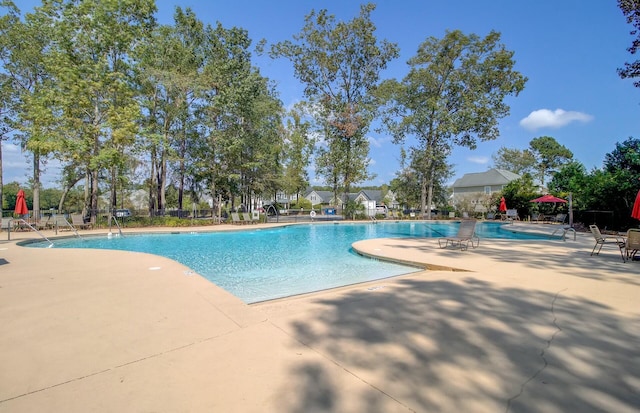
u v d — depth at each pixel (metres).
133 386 2.27
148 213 24.39
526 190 27.67
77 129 16.55
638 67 11.75
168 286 5.02
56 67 16.11
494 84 26.27
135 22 19.03
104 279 5.48
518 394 2.15
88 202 23.14
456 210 32.78
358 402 2.07
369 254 9.12
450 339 3.06
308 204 50.06
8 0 18.95
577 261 7.48
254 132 25.77
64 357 2.70
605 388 2.23
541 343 2.96
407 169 33.19
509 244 11.04
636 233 7.34
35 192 21.16
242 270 8.09
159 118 23.69
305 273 7.69
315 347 2.91
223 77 22.09
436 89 27.59
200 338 3.10
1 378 2.37
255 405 2.04
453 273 6.29
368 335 3.18
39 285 5.07
